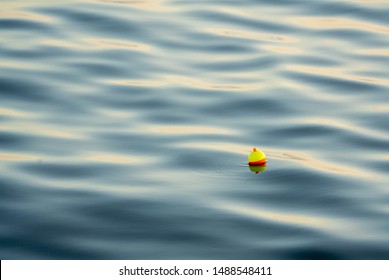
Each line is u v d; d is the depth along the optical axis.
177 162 50.50
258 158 49.72
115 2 79.81
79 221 43.66
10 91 60.59
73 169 49.31
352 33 73.56
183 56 68.06
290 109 58.78
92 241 41.91
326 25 75.38
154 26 74.00
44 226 43.12
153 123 56.25
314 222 43.78
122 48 69.12
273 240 42.09
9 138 53.25
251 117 57.56
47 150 51.78
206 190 47.03
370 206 45.47
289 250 41.12
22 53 67.31
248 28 74.38
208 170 49.53
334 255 40.75
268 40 71.81
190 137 54.09
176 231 42.81
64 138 53.56
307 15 77.62
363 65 67.00
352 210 45.06
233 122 56.72
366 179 48.56
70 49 68.44
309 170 49.47
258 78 64.00
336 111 58.53
